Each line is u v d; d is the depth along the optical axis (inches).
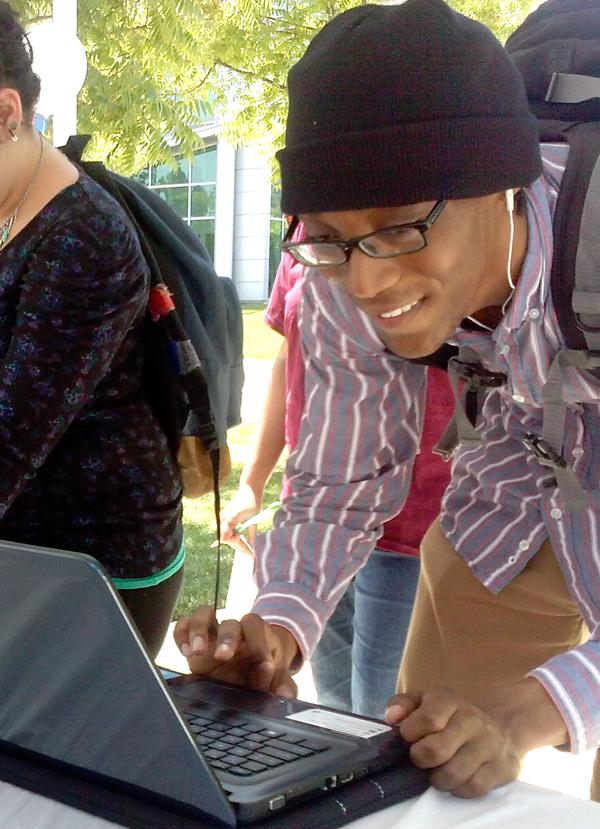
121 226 60.1
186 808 35.2
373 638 79.5
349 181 40.8
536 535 57.4
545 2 58.1
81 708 36.2
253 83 228.1
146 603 66.7
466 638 60.3
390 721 41.5
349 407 57.0
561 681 44.2
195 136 216.5
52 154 61.5
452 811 37.1
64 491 64.1
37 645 35.7
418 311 43.3
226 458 75.7
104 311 59.2
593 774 54.0
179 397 67.0
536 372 49.3
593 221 44.4
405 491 59.1
